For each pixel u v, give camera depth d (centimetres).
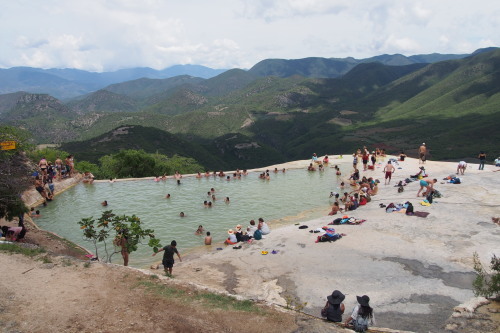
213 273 1377
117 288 988
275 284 1227
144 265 1623
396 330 834
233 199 2952
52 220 2420
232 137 18612
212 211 2608
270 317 870
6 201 1653
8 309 848
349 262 1362
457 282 1135
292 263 1411
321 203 2744
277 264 1417
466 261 1280
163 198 3033
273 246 1645
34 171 2922
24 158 3003
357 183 3192
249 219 2395
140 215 2525
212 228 2219
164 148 14025
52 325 789
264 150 17550
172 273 1394
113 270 1113
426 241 1502
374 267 1298
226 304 939
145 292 972
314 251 1512
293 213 2500
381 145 16862
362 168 3897
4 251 1208
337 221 1914
